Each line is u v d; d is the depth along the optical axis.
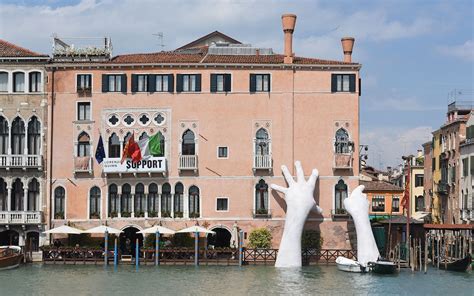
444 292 44.56
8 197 58.59
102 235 58.38
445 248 60.62
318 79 58.72
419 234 60.16
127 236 59.34
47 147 58.78
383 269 52.06
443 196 77.50
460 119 71.56
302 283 46.81
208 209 58.25
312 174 56.53
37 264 56.16
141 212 58.25
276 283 46.62
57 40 59.72
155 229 55.59
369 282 47.97
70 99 58.94
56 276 49.28
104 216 58.38
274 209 58.09
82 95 58.84
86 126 58.78
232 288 44.47
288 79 58.59
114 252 55.84
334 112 58.59
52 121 58.91
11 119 58.84
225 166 58.38
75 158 58.56
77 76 58.94
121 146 58.56
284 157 58.38
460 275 52.69
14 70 58.94
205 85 58.59
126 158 57.91
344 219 58.00
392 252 58.44
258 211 57.97
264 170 58.22
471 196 67.81
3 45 60.84
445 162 76.50
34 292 42.78
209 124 58.53
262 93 58.56
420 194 91.31
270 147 58.41
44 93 58.94
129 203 58.50
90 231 55.62
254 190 58.28
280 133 58.47
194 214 58.16
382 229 67.00
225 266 55.34
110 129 58.69
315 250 57.56
